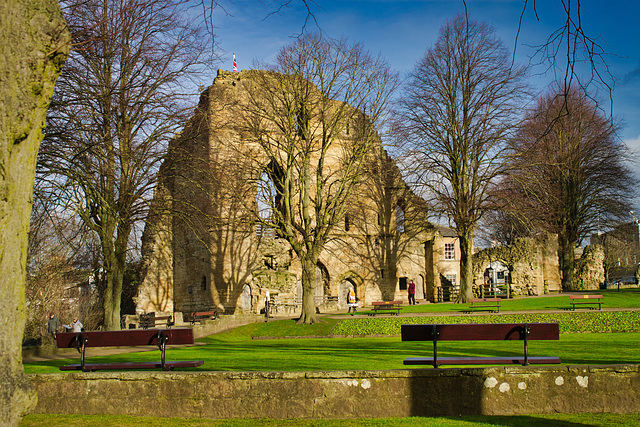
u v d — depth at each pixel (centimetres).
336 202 3186
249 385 866
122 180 2164
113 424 817
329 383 858
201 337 2530
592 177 4553
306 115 3238
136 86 2136
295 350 1747
